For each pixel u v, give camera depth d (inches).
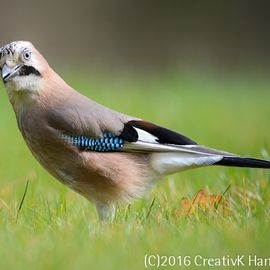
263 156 544.4
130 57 1389.0
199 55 1384.1
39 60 421.1
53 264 308.0
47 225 381.7
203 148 420.2
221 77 1170.0
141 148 417.1
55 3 1369.3
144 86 1045.8
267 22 1422.2
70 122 412.2
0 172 587.8
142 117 800.3
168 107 863.1
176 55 1393.9
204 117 826.8
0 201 453.4
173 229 365.1
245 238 343.0
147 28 1403.8
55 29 1363.2
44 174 572.1
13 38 1344.7
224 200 428.5
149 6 1403.8
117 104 865.5
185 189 495.2
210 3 1432.1
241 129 757.3
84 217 401.1
